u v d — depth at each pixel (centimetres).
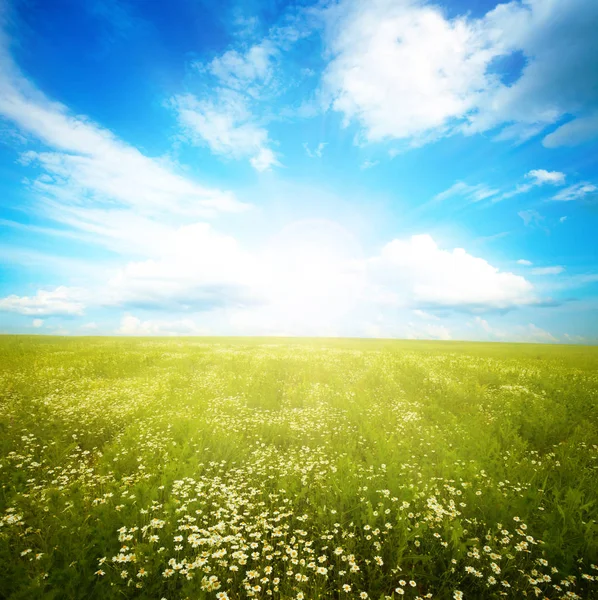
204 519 509
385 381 1638
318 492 574
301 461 714
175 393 1349
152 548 412
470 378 1762
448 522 468
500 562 430
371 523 478
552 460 758
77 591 368
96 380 1589
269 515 525
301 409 1178
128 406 1105
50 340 4222
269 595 388
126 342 4188
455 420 1016
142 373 1847
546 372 1970
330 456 768
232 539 427
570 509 505
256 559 416
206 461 736
